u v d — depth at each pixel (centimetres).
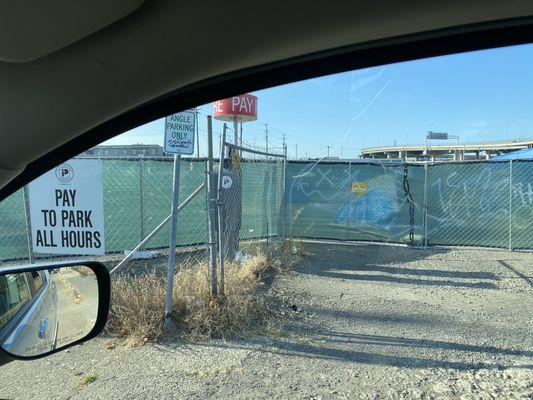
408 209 983
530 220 928
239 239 839
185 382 379
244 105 740
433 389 371
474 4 127
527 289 666
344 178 1010
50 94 134
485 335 485
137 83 141
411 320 530
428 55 149
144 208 824
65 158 160
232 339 464
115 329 478
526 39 140
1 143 140
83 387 370
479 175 949
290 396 359
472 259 863
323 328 501
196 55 139
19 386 371
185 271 582
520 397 357
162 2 118
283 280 693
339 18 131
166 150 480
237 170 749
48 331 258
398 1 126
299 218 1030
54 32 113
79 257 748
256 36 135
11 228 700
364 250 938
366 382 382
